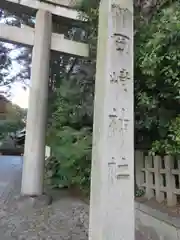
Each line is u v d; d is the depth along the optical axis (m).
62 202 3.51
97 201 1.53
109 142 1.55
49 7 3.85
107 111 1.58
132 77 1.69
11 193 3.94
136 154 3.14
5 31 3.48
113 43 1.68
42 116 3.60
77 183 3.72
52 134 3.70
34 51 3.67
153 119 2.59
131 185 1.56
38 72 3.64
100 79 1.68
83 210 3.15
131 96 1.66
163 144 2.48
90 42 3.67
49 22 3.81
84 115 3.57
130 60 1.71
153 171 2.87
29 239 2.22
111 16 1.71
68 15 3.91
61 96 3.89
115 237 1.46
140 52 2.33
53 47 3.79
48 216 2.89
